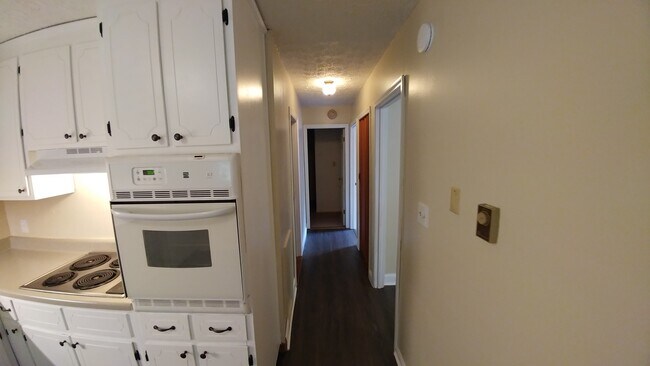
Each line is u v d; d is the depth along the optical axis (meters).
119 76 1.02
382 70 1.99
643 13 0.38
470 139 0.85
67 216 1.83
